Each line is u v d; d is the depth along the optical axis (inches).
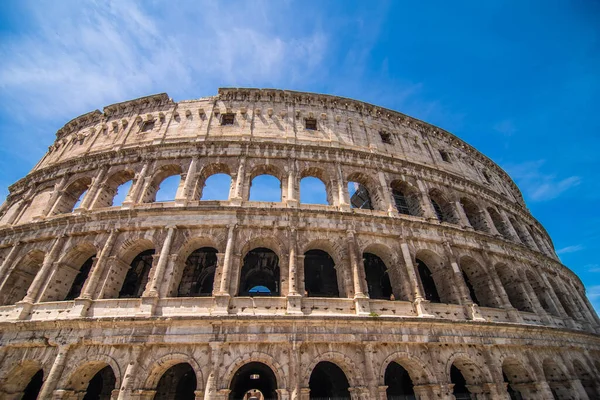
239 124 1697.8
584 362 1510.8
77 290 1459.2
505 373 1364.4
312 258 1630.2
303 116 1791.3
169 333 1035.9
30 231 1406.3
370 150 1734.7
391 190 1612.9
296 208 1342.3
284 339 1043.9
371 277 1609.3
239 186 1429.6
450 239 1508.4
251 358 1016.9
